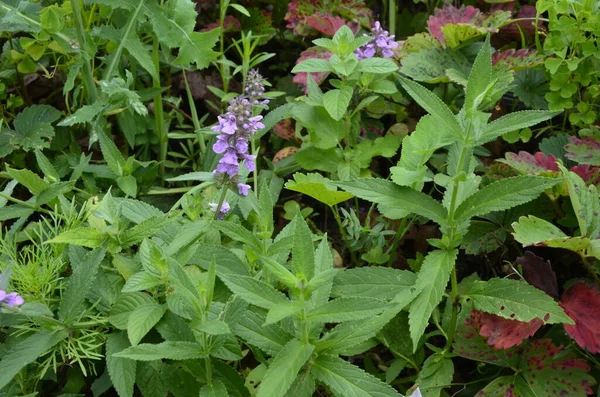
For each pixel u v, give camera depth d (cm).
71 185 91
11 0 102
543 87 112
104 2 101
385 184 81
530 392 84
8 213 88
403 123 116
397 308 78
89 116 97
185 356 75
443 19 117
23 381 82
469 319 89
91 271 79
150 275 79
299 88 122
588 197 88
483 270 103
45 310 75
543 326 93
